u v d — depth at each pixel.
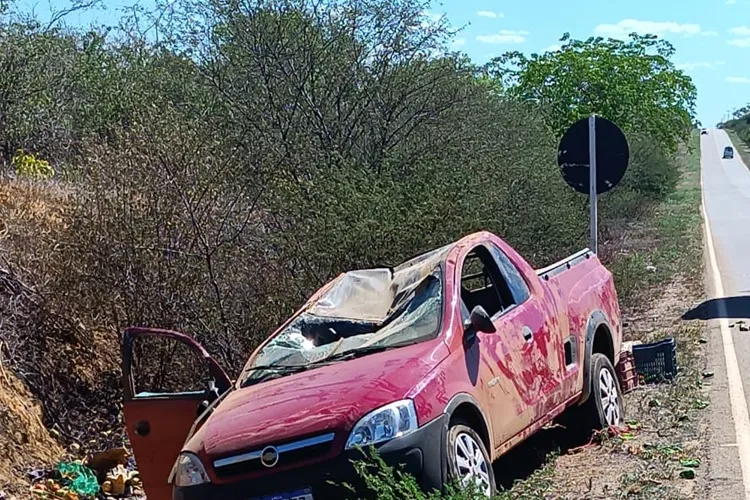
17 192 11.25
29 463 7.49
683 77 33.81
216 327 9.16
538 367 6.92
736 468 6.88
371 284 7.08
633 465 7.13
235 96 12.87
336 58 13.09
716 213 38.66
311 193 10.12
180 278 9.02
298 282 9.51
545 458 7.43
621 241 24.30
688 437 7.83
